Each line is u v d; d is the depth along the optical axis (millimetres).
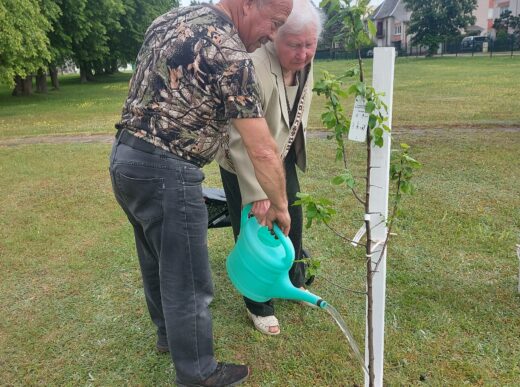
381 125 1702
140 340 2688
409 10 46094
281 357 2492
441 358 2410
